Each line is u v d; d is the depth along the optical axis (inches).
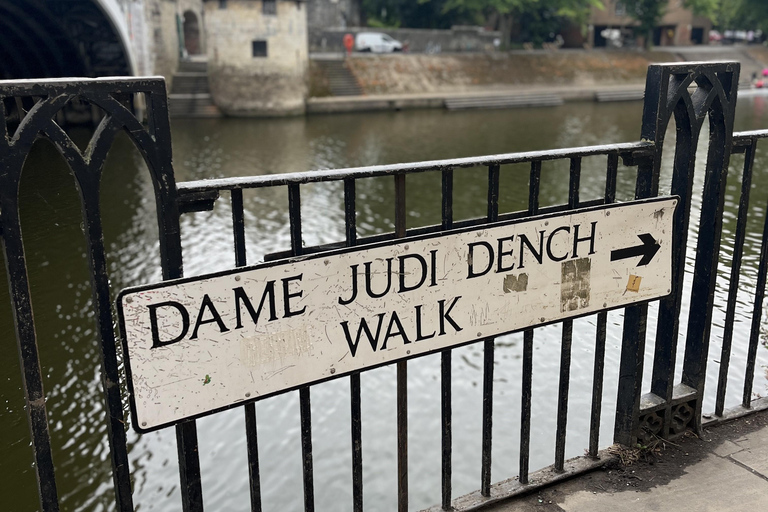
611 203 94.9
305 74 1472.7
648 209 97.3
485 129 1175.6
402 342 81.6
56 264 209.2
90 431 256.5
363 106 1498.5
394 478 272.8
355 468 83.7
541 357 305.9
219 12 1396.4
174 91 1478.8
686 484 100.0
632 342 102.3
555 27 2044.8
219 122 1336.1
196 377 69.2
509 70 1776.6
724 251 345.1
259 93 1417.3
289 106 1435.8
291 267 72.1
